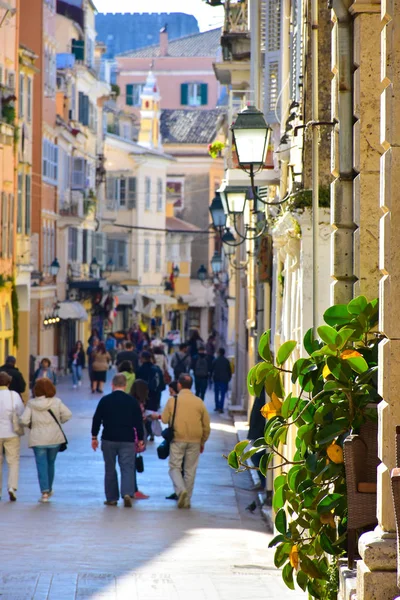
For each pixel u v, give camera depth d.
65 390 86.88
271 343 34.81
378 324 14.81
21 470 43.38
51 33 107.56
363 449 14.52
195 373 70.88
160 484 39.84
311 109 22.16
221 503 35.75
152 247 163.88
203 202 183.62
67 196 113.12
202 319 186.25
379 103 16.42
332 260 17.19
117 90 160.38
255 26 37.56
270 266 38.47
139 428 34.88
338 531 15.20
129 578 22.02
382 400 13.89
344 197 17.08
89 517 31.97
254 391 15.56
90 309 125.38
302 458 15.48
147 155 159.38
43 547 26.22
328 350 14.66
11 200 69.44
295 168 25.30
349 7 16.66
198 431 35.31
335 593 15.16
